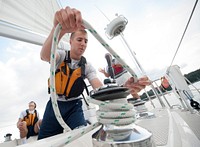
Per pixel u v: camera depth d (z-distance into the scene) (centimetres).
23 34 103
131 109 30
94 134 30
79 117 106
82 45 118
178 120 73
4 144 171
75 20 33
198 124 112
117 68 111
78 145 40
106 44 34
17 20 109
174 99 242
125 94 30
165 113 80
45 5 156
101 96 29
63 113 107
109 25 165
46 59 79
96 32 33
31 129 245
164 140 39
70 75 110
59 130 106
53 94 39
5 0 99
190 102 176
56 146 30
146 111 83
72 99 113
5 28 89
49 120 106
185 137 47
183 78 182
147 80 49
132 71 40
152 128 51
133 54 145
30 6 128
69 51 122
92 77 126
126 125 28
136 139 25
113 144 25
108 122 28
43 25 149
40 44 125
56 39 35
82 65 119
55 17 35
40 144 41
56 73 110
